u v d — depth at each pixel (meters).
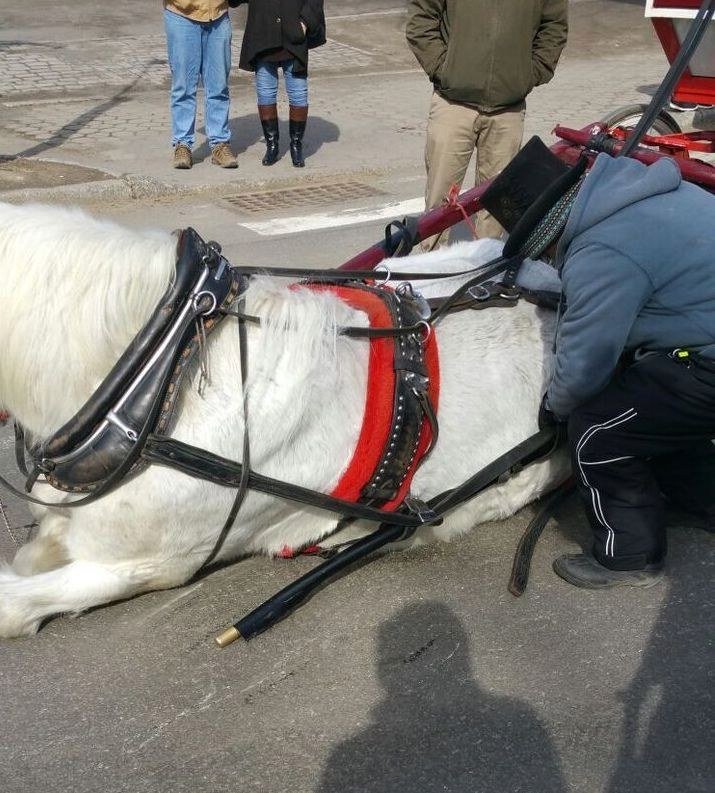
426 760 2.70
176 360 2.68
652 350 3.09
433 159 5.87
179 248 2.75
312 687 2.92
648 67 14.06
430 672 3.00
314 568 3.30
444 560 3.49
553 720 2.84
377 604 3.27
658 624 3.22
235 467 2.79
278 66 8.77
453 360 3.25
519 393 3.32
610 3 17.61
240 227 7.47
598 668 3.04
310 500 2.93
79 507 2.81
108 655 3.00
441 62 5.63
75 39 13.88
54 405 2.76
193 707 2.83
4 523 3.61
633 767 2.70
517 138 5.83
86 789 2.56
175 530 2.85
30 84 11.54
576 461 3.26
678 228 2.89
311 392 2.88
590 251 2.90
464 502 3.43
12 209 2.80
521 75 5.56
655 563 3.36
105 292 2.69
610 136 4.60
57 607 2.90
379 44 14.58
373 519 3.07
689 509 3.65
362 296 3.16
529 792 2.62
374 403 2.99
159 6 16.09
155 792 2.56
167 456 2.69
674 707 2.90
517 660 3.06
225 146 8.91
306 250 6.97
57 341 2.70
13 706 2.80
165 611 3.18
